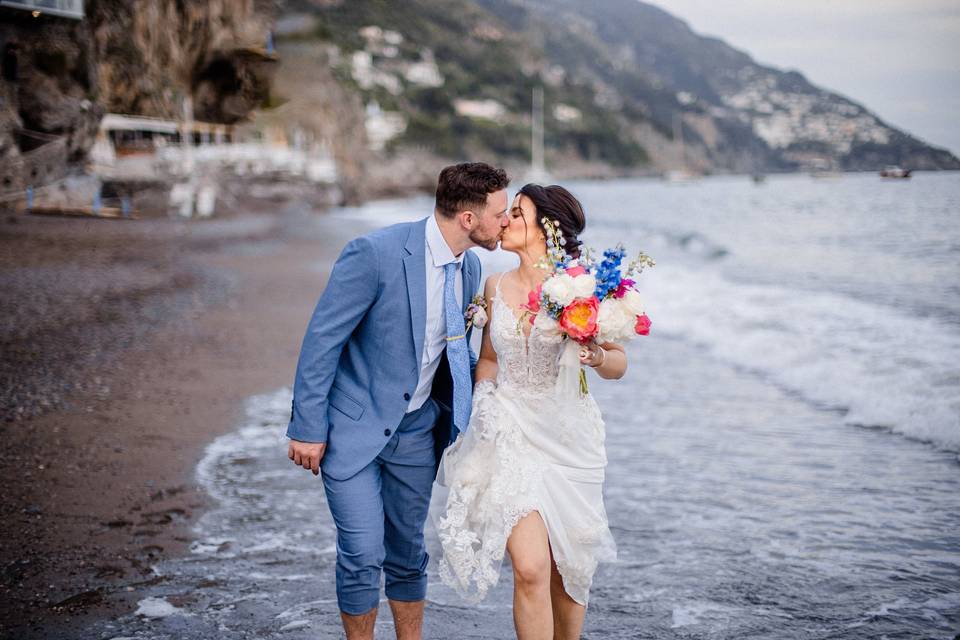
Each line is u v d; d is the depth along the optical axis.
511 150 190.62
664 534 4.36
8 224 23.00
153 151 40.03
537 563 2.69
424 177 115.81
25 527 4.25
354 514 2.76
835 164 163.50
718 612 3.43
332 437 2.85
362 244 2.79
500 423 2.84
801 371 8.33
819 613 3.41
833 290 14.53
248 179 47.09
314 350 2.77
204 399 7.12
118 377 7.83
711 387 8.05
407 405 2.85
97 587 3.58
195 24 44.44
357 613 2.77
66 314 11.21
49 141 27.16
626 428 6.61
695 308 12.71
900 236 27.23
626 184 166.50
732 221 41.72
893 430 6.35
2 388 7.21
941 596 3.56
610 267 2.75
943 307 12.04
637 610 3.46
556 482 2.82
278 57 48.91
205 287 14.77
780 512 4.66
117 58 38.44
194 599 3.48
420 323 2.81
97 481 5.01
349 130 82.38
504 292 2.96
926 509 4.68
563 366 2.77
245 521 4.41
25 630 3.17
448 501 2.86
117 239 22.59
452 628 3.30
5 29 25.53
